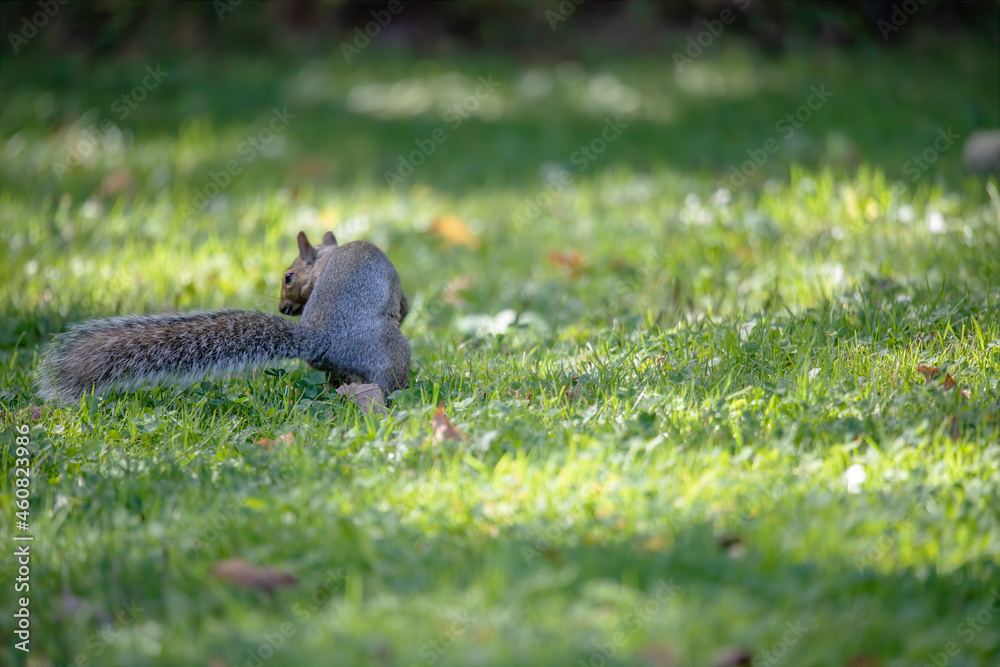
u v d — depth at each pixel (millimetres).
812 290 11086
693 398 7965
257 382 9023
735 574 5375
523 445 7270
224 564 5668
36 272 12961
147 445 7848
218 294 12398
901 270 11469
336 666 4809
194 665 4945
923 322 9383
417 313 11961
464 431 7645
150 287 12641
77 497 6785
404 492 6590
